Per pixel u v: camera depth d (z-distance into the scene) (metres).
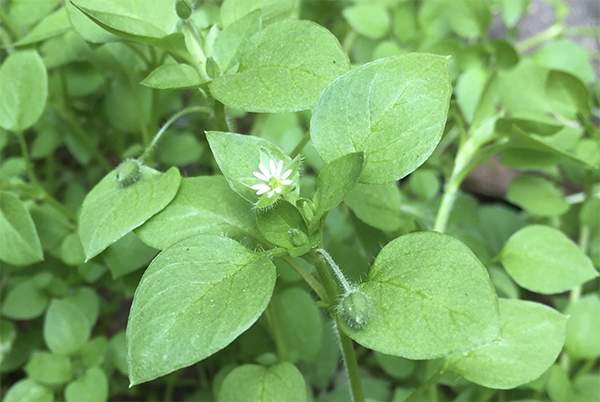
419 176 0.24
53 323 0.20
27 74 0.19
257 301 0.13
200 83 0.15
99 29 0.17
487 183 0.31
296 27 0.15
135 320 0.13
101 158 0.25
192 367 0.27
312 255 0.14
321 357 0.23
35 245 0.18
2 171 0.22
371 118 0.14
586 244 0.24
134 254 0.18
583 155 0.21
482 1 0.24
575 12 0.36
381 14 0.27
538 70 0.23
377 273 0.14
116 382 0.24
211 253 0.14
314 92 0.14
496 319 0.12
